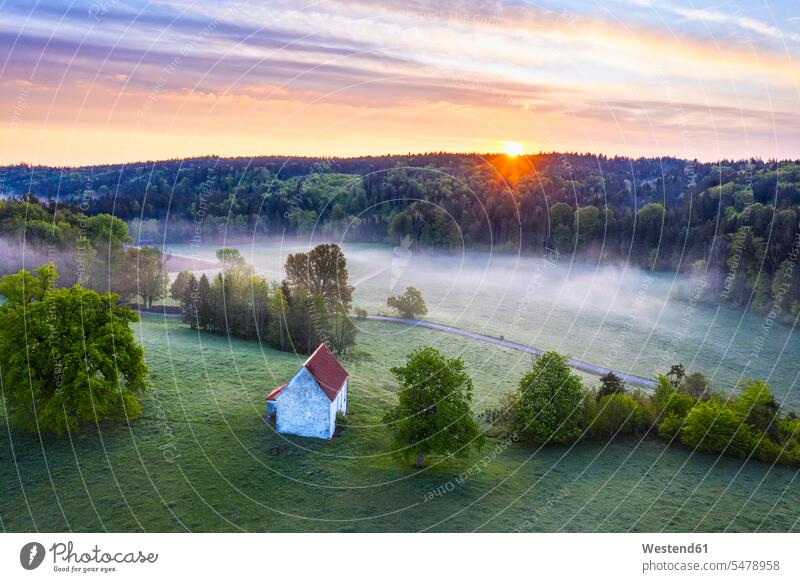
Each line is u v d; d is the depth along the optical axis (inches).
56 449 1988.2
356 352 3641.7
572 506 1925.4
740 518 1898.4
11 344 2049.7
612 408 2509.8
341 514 1775.3
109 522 1653.5
